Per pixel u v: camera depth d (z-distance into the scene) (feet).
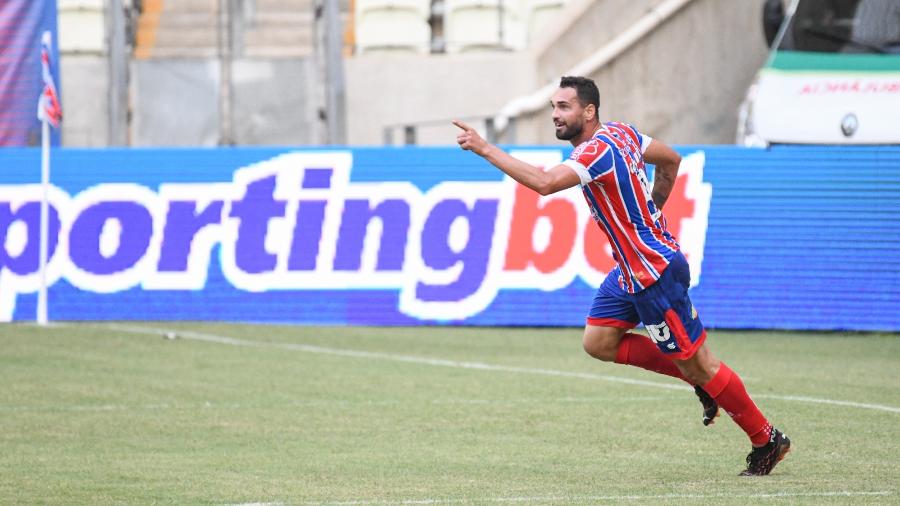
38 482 70.13
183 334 140.97
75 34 242.99
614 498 63.57
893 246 150.20
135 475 72.18
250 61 233.14
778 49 151.94
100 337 137.59
